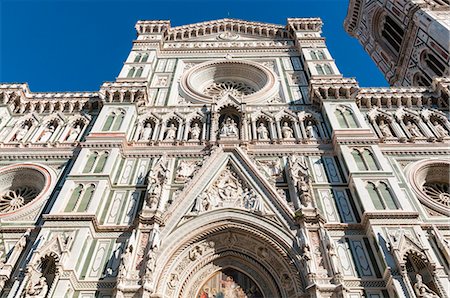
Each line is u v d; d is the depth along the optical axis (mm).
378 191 23562
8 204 26312
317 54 39500
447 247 20781
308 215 21781
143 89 33062
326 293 18156
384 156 28109
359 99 33750
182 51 42656
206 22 47719
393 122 31781
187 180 25766
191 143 29188
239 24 47406
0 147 29203
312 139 29219
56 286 18562
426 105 33875
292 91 35688
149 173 26562
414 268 19359
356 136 28031
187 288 20656
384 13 56094
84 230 21469
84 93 35344
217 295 20703
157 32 44625
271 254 21312
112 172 26219
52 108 33844
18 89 33969
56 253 19984
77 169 25781
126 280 19016
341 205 23875
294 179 24719
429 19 44656
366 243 21266
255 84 38844
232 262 22016
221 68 39844
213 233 22062
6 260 21078
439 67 43625
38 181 27266
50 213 22266
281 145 28797
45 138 30750
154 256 19969
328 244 20078
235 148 27406
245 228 21938
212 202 23625
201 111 32969
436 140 29344
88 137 28453
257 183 24812
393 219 21516
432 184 27391
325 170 26625
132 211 23703
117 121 30406
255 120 31609
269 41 44562
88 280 19703
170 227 22016
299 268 19656
